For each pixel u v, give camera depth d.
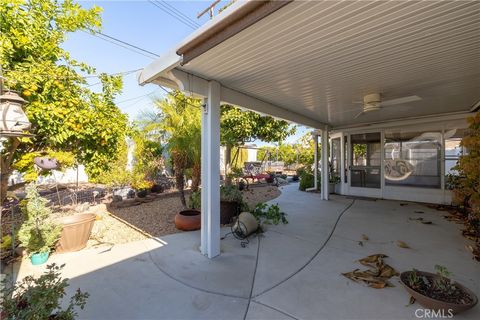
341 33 1.97
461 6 1.64
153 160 8.05
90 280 2.49
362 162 7.57
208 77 2.99
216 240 3.10
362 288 2.29
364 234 3.89
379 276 2.51
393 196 6.93
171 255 3.12
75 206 5.86
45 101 3.22
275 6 1.50
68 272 2.67
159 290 2.30
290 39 2.05
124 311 1.98
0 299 1.69
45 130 3.24
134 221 4.72
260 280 2.48
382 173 7.12
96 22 4.01
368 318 1.87
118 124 4.12
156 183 8.01
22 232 2.86
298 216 5.09
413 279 2.17
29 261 2.94
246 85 3.34
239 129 8.05
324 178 7.04
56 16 3.65
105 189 7.96
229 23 1.75
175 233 4.04
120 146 5.02
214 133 3.11
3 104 1.95
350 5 1.60
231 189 5.18
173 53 2.34
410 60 2.55
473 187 4.10
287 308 2.01
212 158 3.09
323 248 3.32
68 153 3.56
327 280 2.46
